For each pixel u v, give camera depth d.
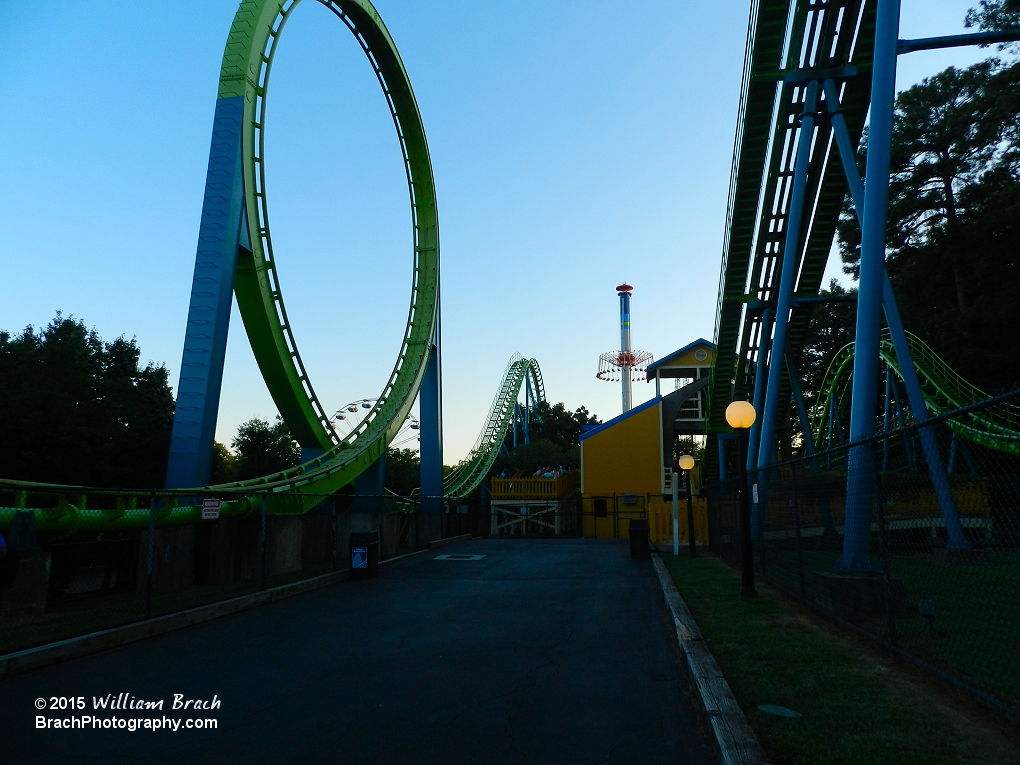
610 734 5.64
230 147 24.67
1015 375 32.53
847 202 41.75
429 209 43.19
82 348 30.14
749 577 12.02
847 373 37.56
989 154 37.84
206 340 22.53
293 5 28.73
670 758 5.08
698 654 7.52
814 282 26.23
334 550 17.78
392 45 37.94
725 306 27.67
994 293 36.34
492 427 64.81
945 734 4.95
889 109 12.73
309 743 5.55
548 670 7.95
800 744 4.77
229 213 23.97
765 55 19.61
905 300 42.75
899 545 9.09
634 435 44.94
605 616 11.80
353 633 10.43
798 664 7.07
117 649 9.33
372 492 33.62
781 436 52.41
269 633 10.48
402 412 36.91
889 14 12.93
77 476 24.22
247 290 25.95
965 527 7.28
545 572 19.17
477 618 11.75
